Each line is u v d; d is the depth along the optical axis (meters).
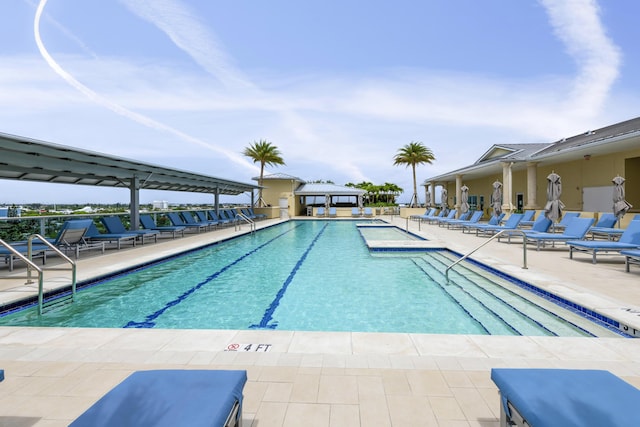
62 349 3.25
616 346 3.36
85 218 10.59
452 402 2.40
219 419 1.70
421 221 23.70
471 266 8.21
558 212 11.91
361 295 6.14
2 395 2.49
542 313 5.13
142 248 10.45
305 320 4.94
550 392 1.87
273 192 32.75
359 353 3.24
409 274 7.73
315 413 2.28
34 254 7.70
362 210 30.77
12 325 4.71
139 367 2.90
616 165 14.82
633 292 5.19
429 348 3.34
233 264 9.00
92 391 2.54
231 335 3.69
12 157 7.84
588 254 8.92
